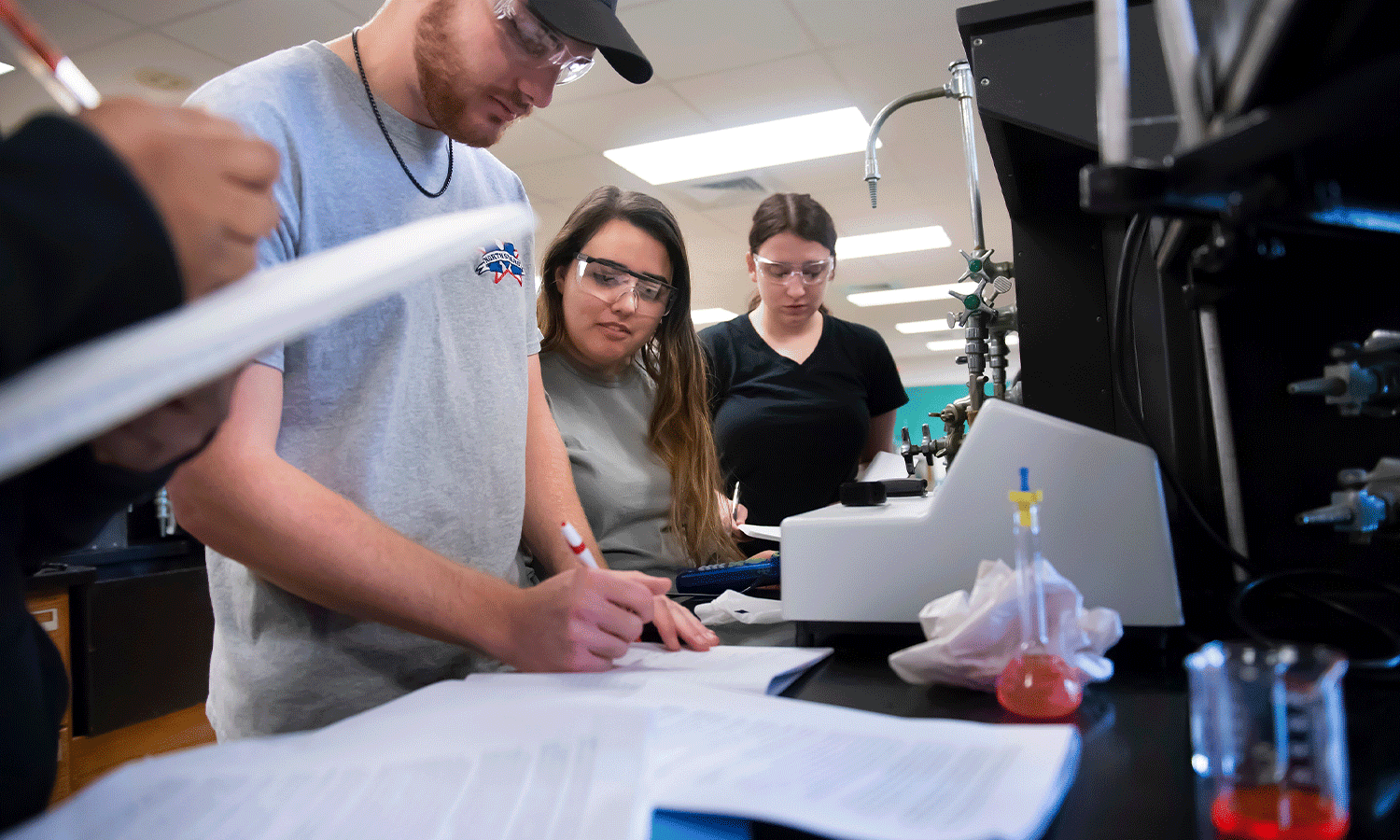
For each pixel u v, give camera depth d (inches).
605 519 56.8
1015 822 14.6
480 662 41.6
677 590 51.0
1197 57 17.2
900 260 267.1
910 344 436.8
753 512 90.0
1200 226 21.8
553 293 60.7
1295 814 15.0
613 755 17.3
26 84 97.9
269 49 129.7
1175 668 26.5
